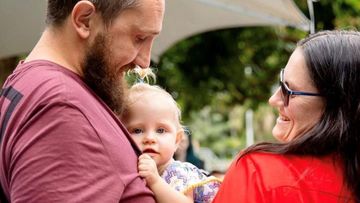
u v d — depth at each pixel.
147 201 2.38
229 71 10.11
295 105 2.40
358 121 2.34
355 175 2.31
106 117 2.36
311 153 2.36
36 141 2.19
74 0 2.39
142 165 2.47
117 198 2.24
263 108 11.83
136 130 2.90
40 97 2.24
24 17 5.24
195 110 10.29
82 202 2.17
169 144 2.90
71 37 2.42
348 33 2.46
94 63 2.43
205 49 9.94
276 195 2.30
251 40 10.04
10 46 5.68
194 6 5.67
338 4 9.33
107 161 2.26
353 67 2.35
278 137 2.49
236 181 2.37
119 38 2.42
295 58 2.44
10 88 2.36
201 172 2.94
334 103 2.36
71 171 2.17
